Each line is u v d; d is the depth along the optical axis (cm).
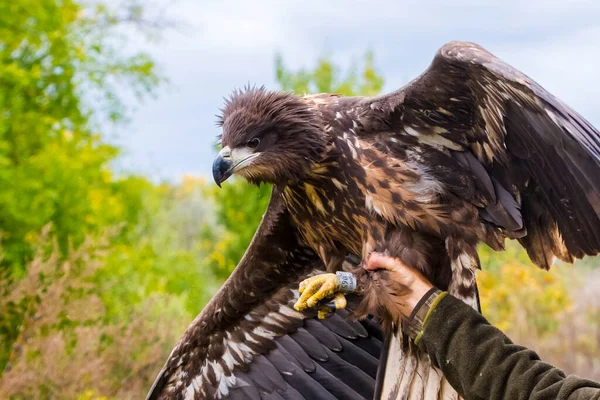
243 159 679
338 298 630
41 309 1180
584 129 556
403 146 661
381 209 656
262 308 798
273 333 796
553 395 445
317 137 672
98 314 1268
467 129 645
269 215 767
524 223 652
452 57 600
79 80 1742
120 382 1236
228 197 1856
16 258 1395
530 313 1705
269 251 778
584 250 628
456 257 648
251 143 679
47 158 1527
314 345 782
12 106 1570
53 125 1662
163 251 1961
